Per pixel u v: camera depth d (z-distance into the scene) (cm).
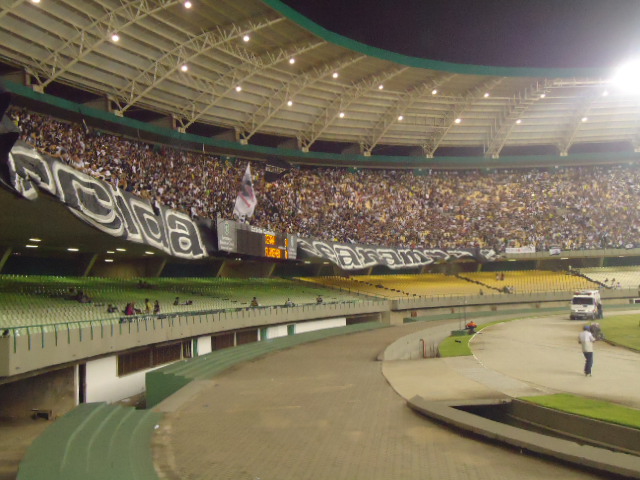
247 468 1246
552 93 6319
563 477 1132
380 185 6856
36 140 3647
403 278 6788
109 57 3875
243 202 4462
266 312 4197
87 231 2812
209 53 4247
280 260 5144
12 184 1883
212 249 3897
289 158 6212
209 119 5262
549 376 2152
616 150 7700
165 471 1238
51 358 2095
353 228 6266
